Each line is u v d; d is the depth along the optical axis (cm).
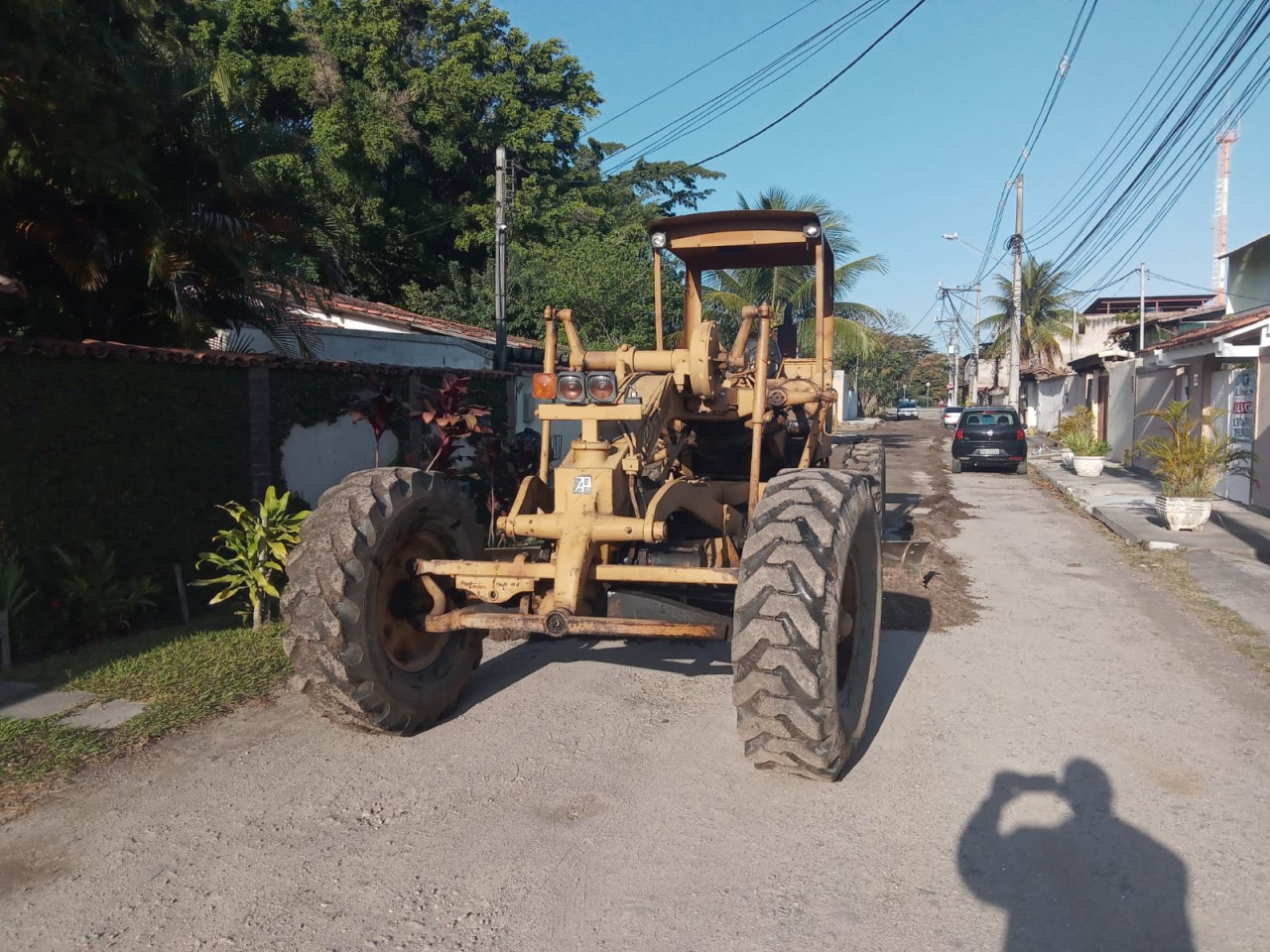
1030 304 4122
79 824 389
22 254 852
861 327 2483
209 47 2173
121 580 682
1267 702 536
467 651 523
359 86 2331
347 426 942
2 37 713
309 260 1039
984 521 1297
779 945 306
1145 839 375
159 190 877
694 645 652
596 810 400
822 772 402
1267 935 312
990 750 465
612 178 3141
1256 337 1349
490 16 2697
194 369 746
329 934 314
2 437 602
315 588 429
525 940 310
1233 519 1209
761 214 643
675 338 1363
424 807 404
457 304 2380
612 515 448
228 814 397
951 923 319
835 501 404
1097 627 706
